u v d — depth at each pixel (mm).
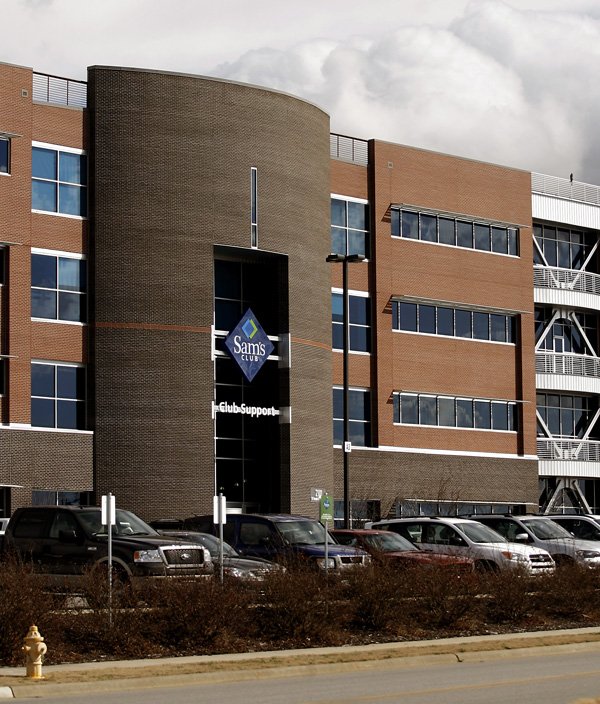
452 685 17906
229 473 53062
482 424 64438
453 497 61312
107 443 49500
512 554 34000
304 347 54406
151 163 50812
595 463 69125
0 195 48469
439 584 25359
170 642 21344
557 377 67750
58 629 20516
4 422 47844
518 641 23109
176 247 50875
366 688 17672
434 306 62688
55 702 16391
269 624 22688
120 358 49875
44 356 49031
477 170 64812
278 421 53719
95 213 50375
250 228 52594
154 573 25844
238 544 31922
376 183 60312
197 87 51750
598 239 71500
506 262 65750
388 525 35938
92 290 50156
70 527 27312
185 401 50469
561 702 15883
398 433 60375
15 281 48625
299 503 53531
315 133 55688
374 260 60031
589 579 28406
